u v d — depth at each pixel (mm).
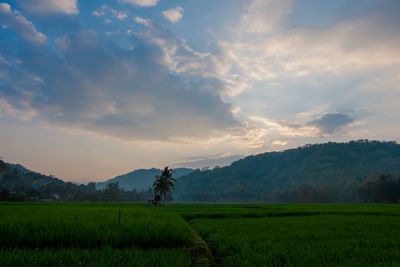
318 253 7957
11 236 9031
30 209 21016
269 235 11664
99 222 12148
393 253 7738
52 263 6277
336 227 14570
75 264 6164
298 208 38375
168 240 9961
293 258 7344
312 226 15320
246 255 7652
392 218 20516
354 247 8969
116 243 9195
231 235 11820
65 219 12664
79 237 9234
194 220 21531
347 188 192500
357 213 27344
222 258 8266
